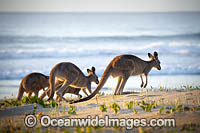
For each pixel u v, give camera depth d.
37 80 12.65
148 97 10.38
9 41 45.44
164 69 26.50
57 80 13.02
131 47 39.44
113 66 11.99
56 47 40.28
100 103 10.35
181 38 46.56
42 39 47.03
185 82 19.55
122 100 10.36
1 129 7.19
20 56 35.41
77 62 30.92
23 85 12.47
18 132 6.95
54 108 9.80
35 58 34.59
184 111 7.93
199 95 9.88
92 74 13.62
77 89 13.88
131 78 22.86
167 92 11.22
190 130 6.49
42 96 13.01
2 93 18.92
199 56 33.03
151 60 13.77
